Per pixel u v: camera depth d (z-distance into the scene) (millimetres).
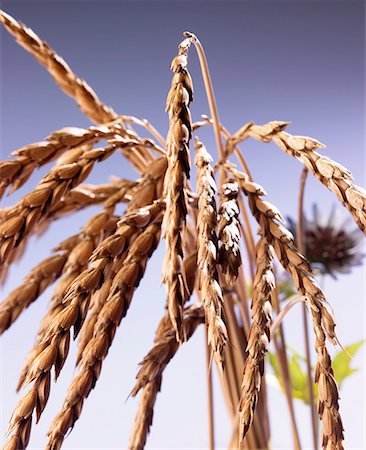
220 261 307
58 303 375
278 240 334
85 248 380
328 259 644
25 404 295
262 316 308
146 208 331
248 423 293
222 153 424
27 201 353
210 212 308
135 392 346
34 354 377
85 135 380
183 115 308
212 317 284
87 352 304
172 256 292
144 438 353
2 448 293
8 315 390
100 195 450
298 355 638
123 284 312
